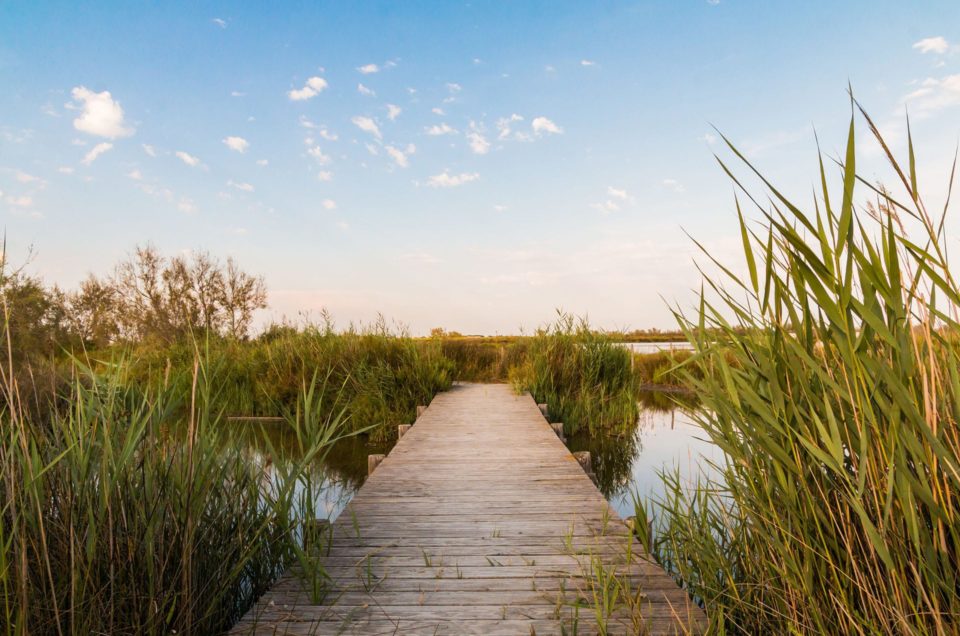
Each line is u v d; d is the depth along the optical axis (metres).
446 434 6.52
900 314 1.29
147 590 1.95
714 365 2.00
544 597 2.44
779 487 1.74
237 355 11.36
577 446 7.96
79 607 1.67
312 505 2.82
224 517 2.49
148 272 17.23
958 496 1.25
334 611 2.31
